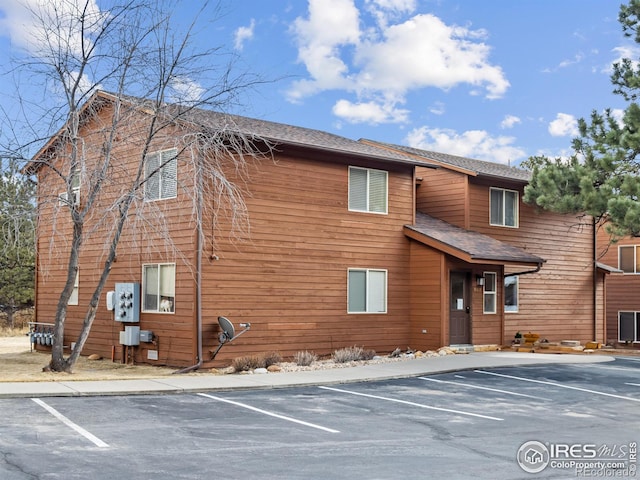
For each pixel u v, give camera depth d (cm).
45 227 2212
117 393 1227
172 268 1778
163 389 1266
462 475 740
